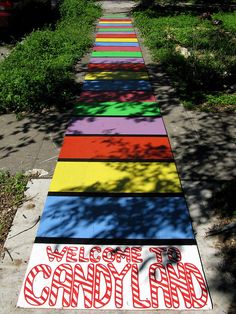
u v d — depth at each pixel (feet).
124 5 67.92
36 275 13.23
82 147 21.01
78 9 58.39
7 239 14.73
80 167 19.11
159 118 24.44
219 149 20.79
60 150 20.75
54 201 16.67
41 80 28.84
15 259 13.84
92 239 14.65
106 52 39.17
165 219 15.64
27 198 16.93
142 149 20.77
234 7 66.74
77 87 29.58
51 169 19.02
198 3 70.59
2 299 12.42
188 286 12.84
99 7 63.82
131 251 14.14
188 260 13.74
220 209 16.06
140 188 17.48
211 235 14.74
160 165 19.26
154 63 35.63
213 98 26.63
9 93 26.61
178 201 16.65
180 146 21.09
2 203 16.65
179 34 44.60
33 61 33.68
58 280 13.06
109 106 26.27
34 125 23.66
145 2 68.95
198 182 17.94
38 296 12.53
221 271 13.30
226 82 29.78
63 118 24.53
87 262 13.71
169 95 28.07
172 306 12.26
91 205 16.42
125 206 16.35
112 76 32.22
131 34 46.75
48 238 14.69
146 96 27.96
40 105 25.89
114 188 17.48
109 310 12.16
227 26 50.29
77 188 17.51
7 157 20.18
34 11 47.16
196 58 34.91
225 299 12.41
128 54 38.55
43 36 41.70
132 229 15.12
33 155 20.33
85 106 26.25
